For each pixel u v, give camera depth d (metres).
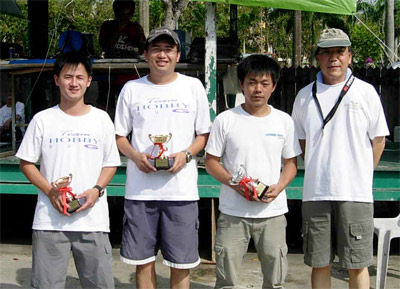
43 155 2.97
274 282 3.16
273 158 3.10
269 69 3.04
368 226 3.19
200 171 4.60
